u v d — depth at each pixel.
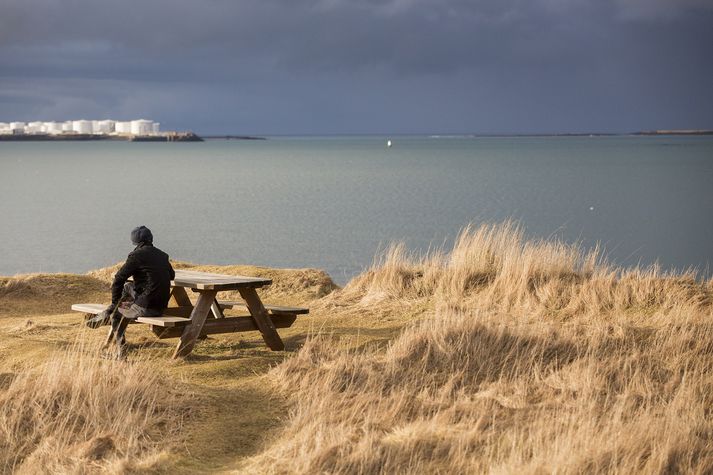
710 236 44.28
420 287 13.91
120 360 9.35
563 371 8.92
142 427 7.70
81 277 16.69
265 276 16.06
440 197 73.88
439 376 9.05
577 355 9.42
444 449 6.99
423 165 146.12
